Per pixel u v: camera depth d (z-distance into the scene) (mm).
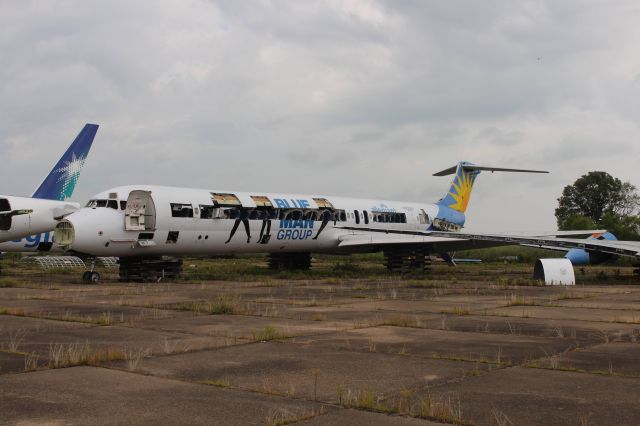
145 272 32031
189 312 17219
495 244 42469
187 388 8195
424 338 12594
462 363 9969
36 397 7672
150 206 31641
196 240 33594
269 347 11430
